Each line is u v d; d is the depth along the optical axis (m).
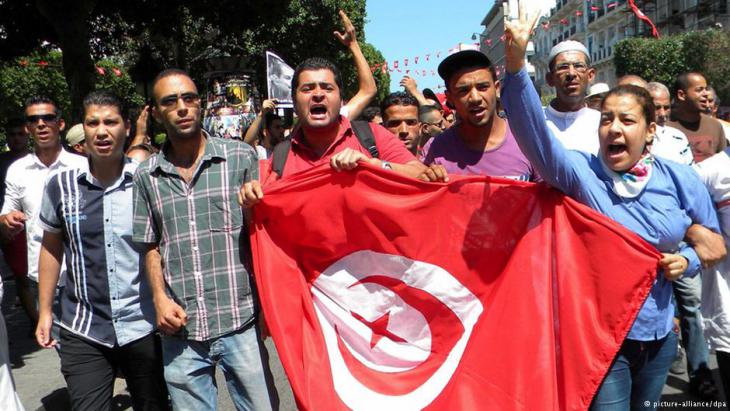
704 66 31.45
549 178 2.93
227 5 14.82
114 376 3.70
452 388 3.12
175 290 3.20
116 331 3.56
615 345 2.80
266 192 3.22
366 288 3.38
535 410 2.86
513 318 3.01
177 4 14.59
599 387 2.88
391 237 3.31
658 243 2.90
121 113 3.60
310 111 3.38
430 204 3.26
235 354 3.21
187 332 3.19
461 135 3.60
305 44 26.23
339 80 3.45
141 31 16.08
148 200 3.27
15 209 5.20
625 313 2.81
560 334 2.90
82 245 3.58
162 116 3.20
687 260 2.86
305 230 3.31
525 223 3.14
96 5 14.10
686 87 5.89
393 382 3.30
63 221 3.61
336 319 3.39
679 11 44.75
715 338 3.69
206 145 3.27
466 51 3.36
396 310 3.37
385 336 3.37
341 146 3.50
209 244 3.20
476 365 3.04
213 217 3.20
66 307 3.63
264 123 7.56
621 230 2.83
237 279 3.22
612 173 2.94
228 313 3.19
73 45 11.65
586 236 2.91
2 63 16.88
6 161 7.26
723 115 23.31
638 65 34.75
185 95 3.17
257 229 3.24
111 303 3.56
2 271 9.69
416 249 3.30
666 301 2.93
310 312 3.26
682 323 4.87
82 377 3.58
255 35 24.30
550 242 3.03
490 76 3.38
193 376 3.22
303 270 3.39
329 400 3.10
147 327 3.61
